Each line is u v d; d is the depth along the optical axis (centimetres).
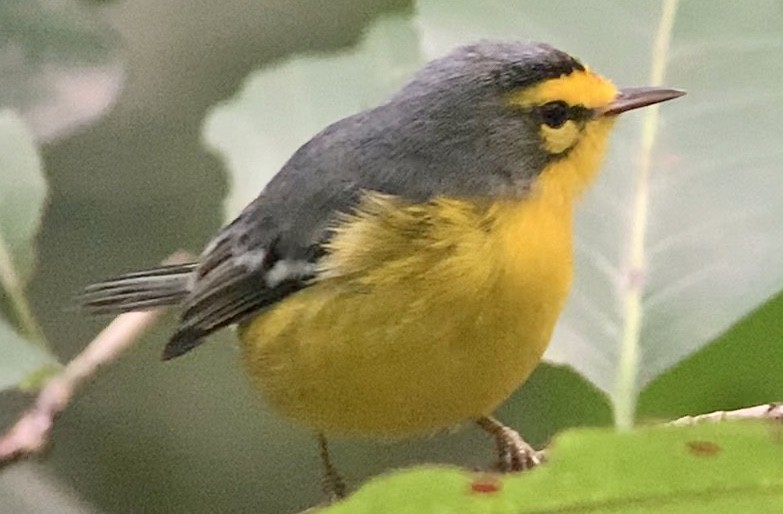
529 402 212
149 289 214
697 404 207
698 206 208
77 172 224
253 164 212
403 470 200
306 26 224
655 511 200
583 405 208
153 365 223
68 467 222
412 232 209
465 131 210
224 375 224
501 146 210
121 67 211
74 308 218
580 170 209
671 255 208
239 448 223
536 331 209
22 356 204
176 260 214
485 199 209
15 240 207
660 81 210
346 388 209
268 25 224
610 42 210
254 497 223
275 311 210
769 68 209
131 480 222
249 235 211
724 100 209
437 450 223
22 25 211
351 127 211
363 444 223
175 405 223
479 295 208
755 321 207
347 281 209
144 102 224
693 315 207
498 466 211
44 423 206
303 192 210
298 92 212
